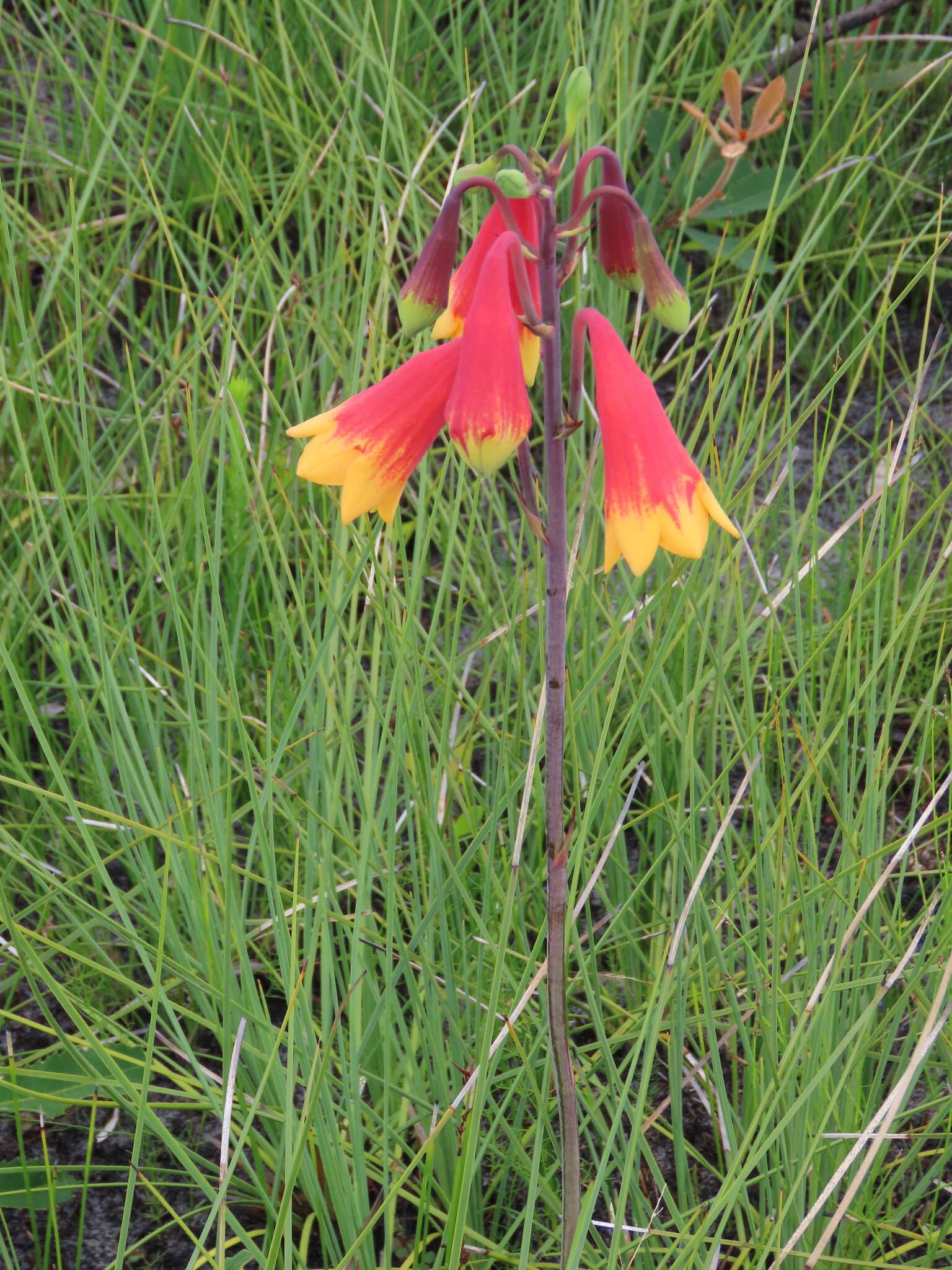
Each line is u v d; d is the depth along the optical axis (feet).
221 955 1.94
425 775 2.02
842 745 1.96
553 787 1.58
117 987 2.19
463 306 1.50
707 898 2.15
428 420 1.48
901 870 2.25
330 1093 1.88
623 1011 2.04
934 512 2.26
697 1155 1.92
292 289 2.51
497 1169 2.03
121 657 2.27
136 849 2.16
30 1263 2.00
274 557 2.45
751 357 2.31
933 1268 1.91
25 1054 2.12
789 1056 1.72
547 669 1.55
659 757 2.08
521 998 1.76
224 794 2.15
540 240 1.45
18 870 2.29
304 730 2.27
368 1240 1.78
